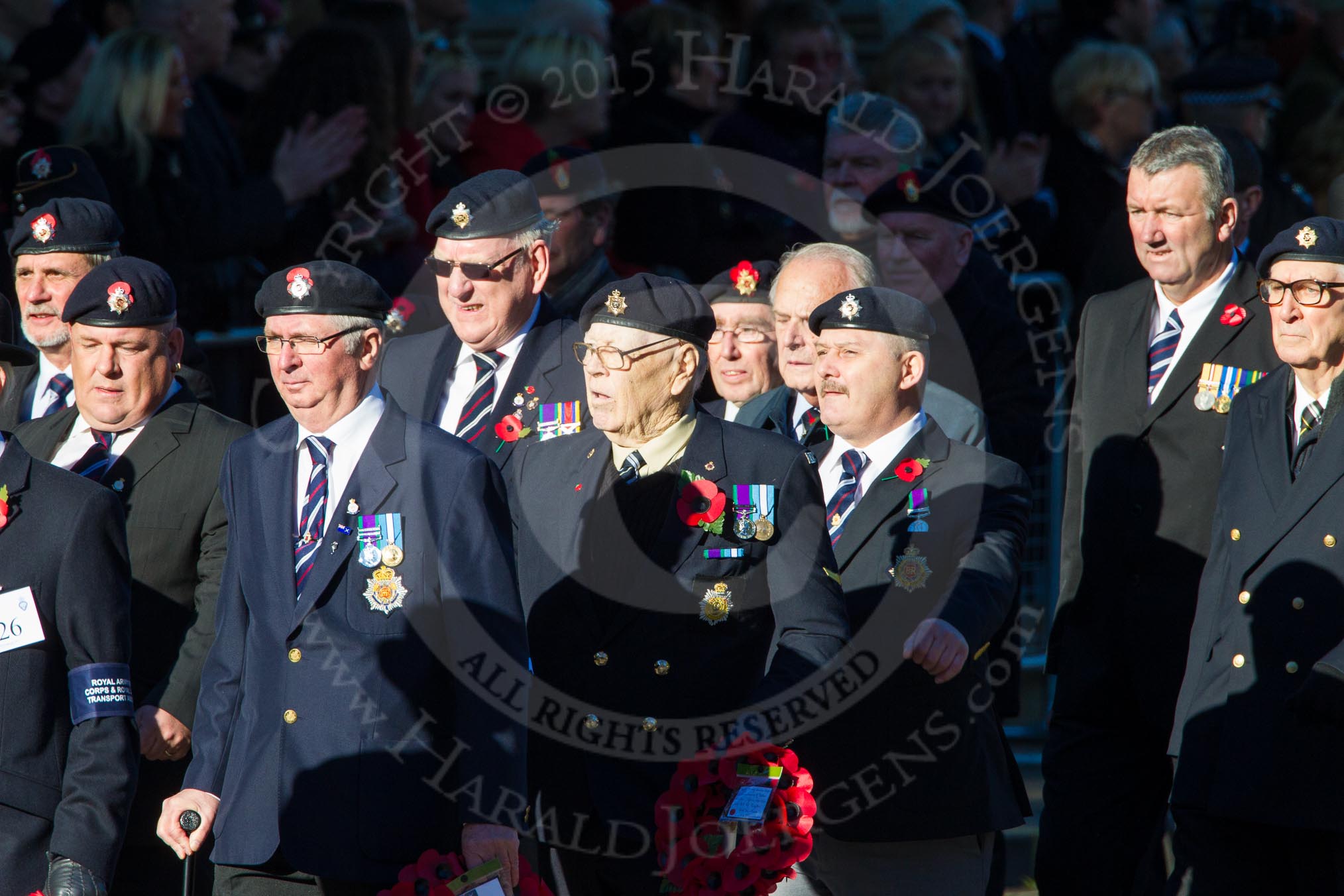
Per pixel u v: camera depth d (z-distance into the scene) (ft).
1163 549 61.41
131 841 56.59
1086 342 64.69
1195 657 56.49
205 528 57.31
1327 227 54.13
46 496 49.83
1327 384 55.06
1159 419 61.67
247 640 50.19
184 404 58.90
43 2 87.81
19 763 48.83
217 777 49.65
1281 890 55.36
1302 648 53.26
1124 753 63.67
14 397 63.26
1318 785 52.39
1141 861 63.82
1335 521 53.47
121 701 49.29
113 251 62.18
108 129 74.43
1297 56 116.26
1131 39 108.78
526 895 48.47
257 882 49.24
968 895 53.88
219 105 88.79
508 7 121.08
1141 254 61.93
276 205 78.54
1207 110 91.15
